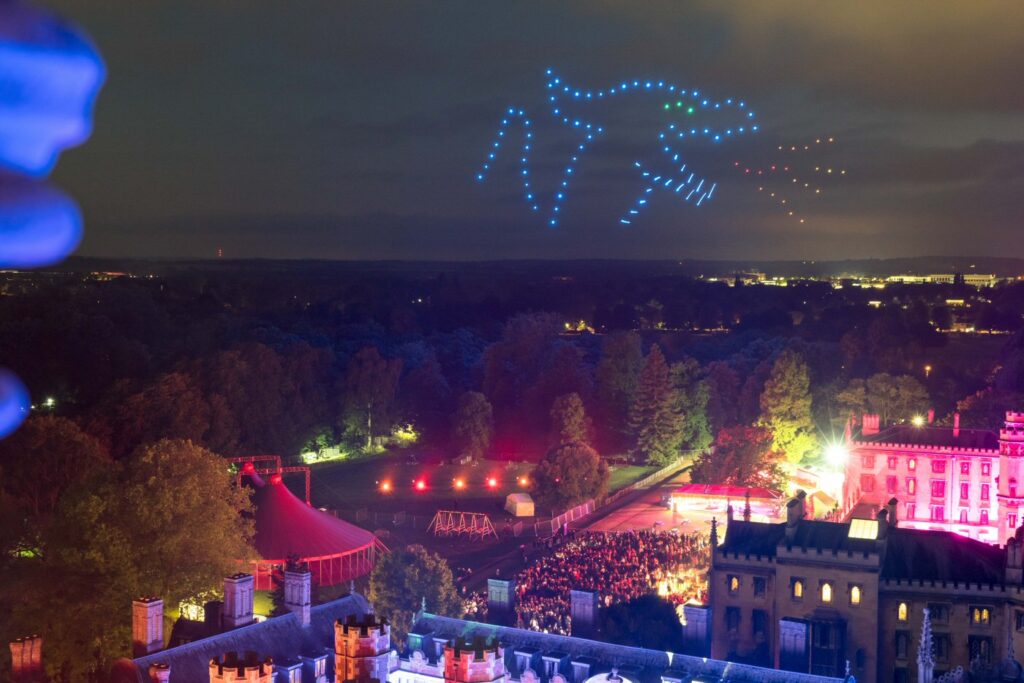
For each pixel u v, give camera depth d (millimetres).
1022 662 134750
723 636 148250
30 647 93938
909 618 139375
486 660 59844
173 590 141875
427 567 154500
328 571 185750
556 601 157000
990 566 140125
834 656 139875
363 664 67250
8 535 155375
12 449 194500
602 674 85562
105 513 140375
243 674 57656
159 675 85062
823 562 142750
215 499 151625
